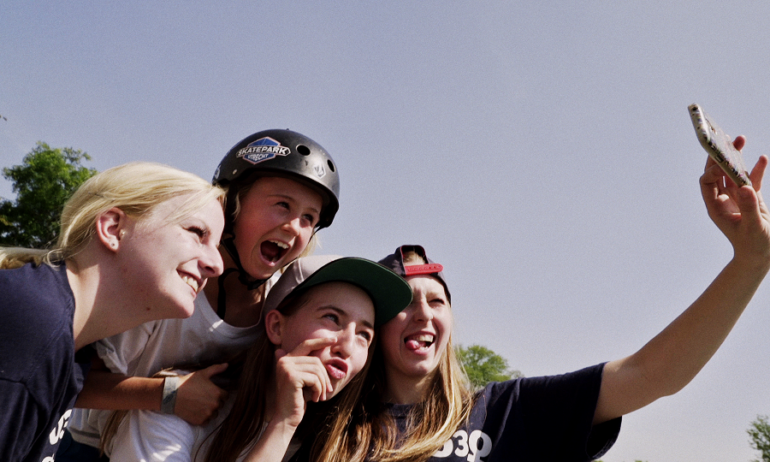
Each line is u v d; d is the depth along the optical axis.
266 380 1.57
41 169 10.38
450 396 1.68
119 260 1.28
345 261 1.56
